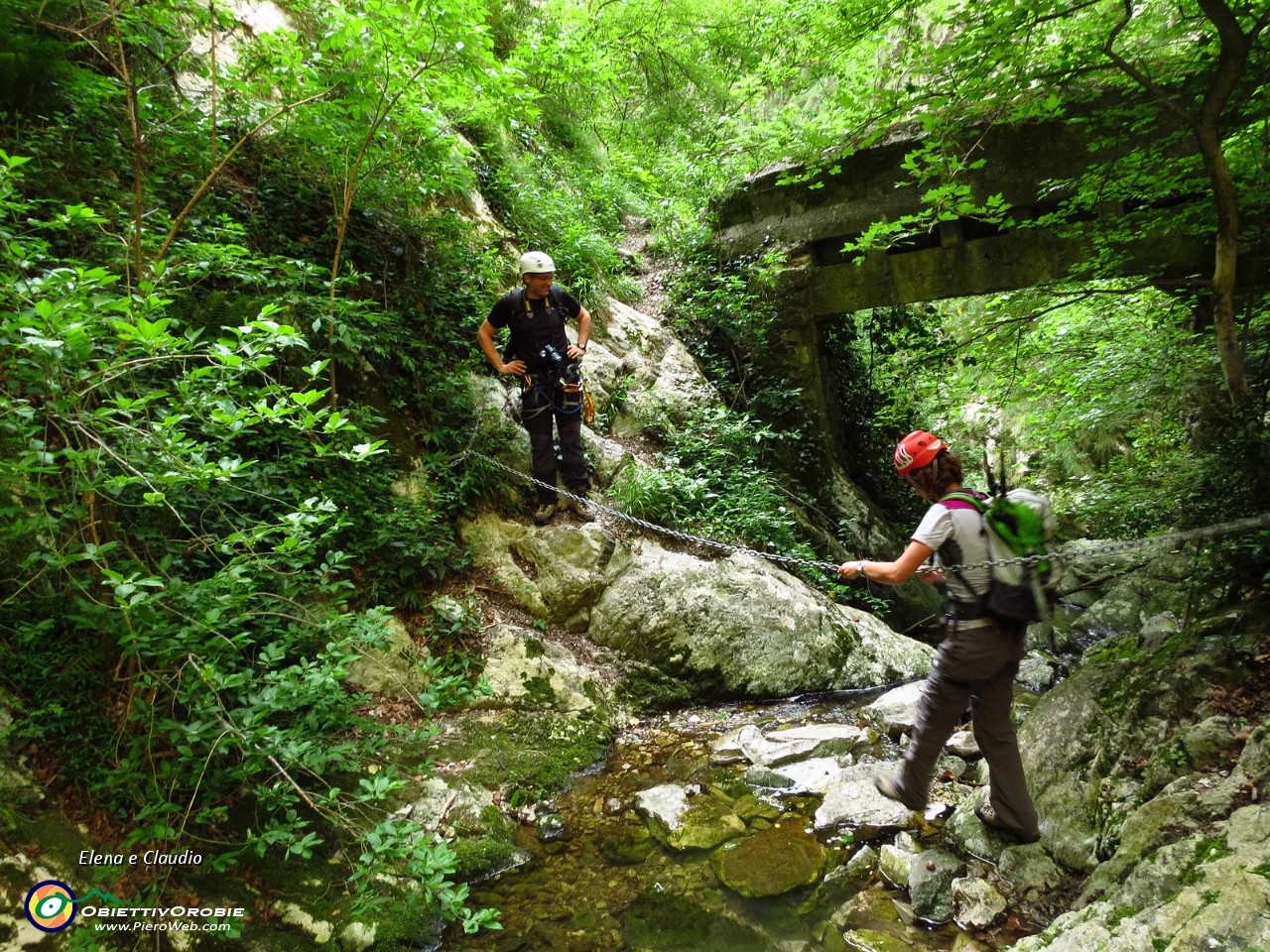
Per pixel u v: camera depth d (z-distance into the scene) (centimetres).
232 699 263
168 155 420
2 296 204
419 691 392
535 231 754
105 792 250
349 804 249
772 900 279
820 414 805
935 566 267
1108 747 304
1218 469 372
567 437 505
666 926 266
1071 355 671
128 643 224
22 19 366
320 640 317
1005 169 689
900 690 454
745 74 1066
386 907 262
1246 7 357
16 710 248
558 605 475
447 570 457
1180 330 599
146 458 232
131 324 215
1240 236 485
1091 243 616
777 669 487
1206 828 237
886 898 278
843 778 360
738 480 644
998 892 272
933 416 935
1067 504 922
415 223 554
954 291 736
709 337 841
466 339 560
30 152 350
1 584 260
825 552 701
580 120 1062
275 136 505
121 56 335
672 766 391
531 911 276
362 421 430
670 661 473
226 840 263
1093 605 675
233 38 542
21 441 229
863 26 436
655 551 515
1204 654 313
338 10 376
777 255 796
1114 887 241
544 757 379
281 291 430
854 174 771
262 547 344
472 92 425
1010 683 273
